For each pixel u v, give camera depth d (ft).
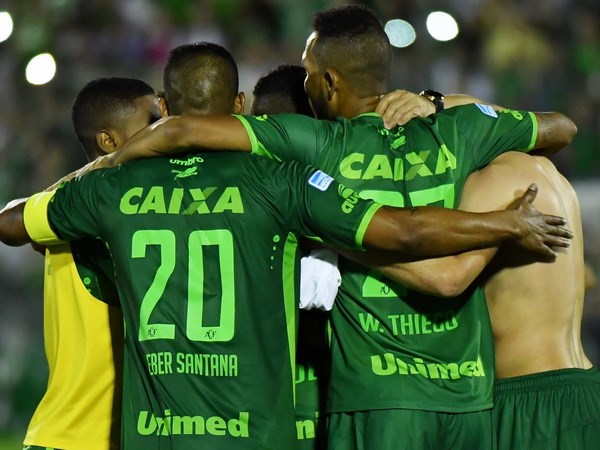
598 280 102.42
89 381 35.96
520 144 36.58
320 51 36.52
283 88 41.27
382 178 34.19
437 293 33.30
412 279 33.27
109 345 36.01
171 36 129.90
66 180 35.53
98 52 128.77
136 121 39.96
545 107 127.03
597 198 108.88
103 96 39.88
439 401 33.76
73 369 36.11
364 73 36.22
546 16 133.80
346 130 34.68
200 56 35.42
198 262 32.45
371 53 36.19
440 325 34.32
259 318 32.48
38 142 123.85
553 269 36.42
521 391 36.11
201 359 32.22
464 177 34.76
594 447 35.45
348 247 32.86
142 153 33.86
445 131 35.01
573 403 35.76
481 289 35.88
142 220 32.83
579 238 37.99
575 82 128.98
